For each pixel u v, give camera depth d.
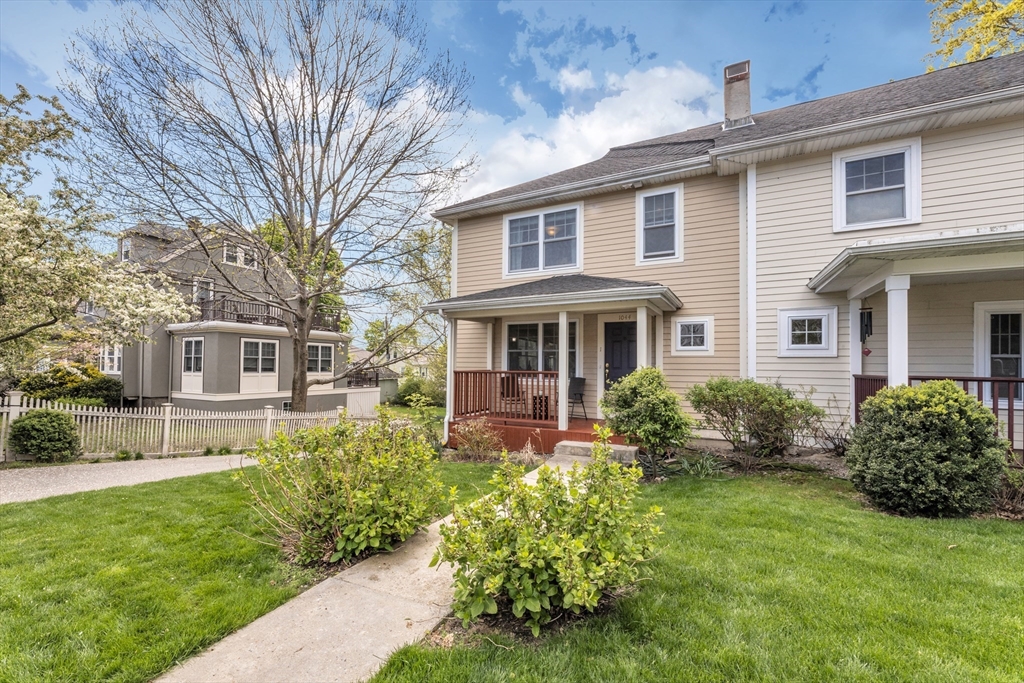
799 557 3.29
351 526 3.42
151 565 3.33
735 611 2.59
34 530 4.09
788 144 6.96
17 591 2.92
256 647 2.41
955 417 4.20
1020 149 6.00
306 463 3.77
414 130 11.19
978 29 13.21
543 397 7.96
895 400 4.57
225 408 15.50
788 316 7.29
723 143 7.87
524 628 2.54
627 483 2.87
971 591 2.78
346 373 13.30
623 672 2.13
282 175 10.72
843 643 2.29
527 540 2.47
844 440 6.46
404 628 2.59
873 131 6.54
